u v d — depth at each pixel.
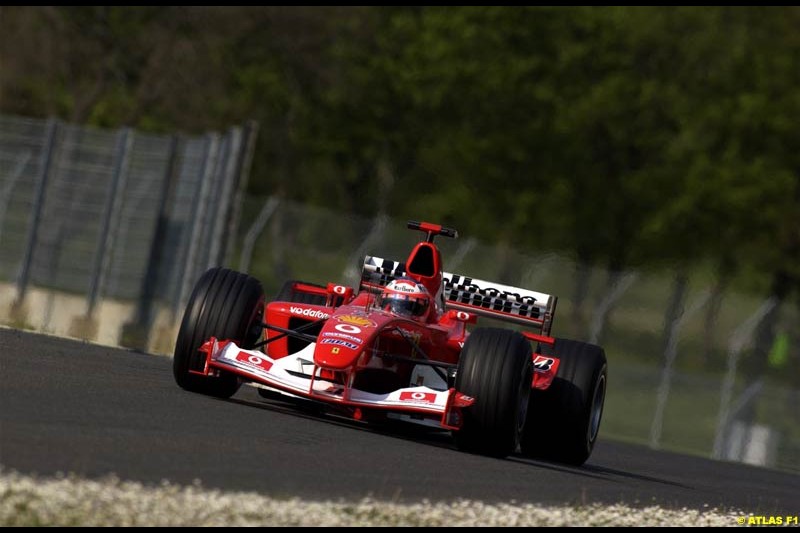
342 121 171.25
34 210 72.56
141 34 144.88
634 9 172.88
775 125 169.38
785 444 73.50
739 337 73.69
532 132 166.25
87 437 23.41
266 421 30.73
